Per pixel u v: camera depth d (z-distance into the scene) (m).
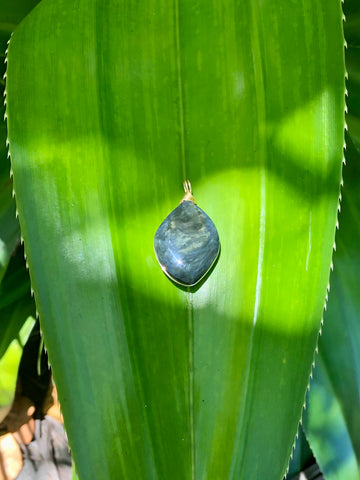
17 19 0.30
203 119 0.24
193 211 0.22
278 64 0.23
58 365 0.22
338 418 0.31
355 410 0.30
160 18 0.24
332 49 0.23
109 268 0.23
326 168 0.23
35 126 0.23
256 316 0.23
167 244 0.22
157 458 0.22
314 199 0.23
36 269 0.22
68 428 0.22
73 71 0.23
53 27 0.24
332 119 0.23
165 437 0.22
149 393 0.22
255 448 0.23
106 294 0.23
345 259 0.31
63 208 0.23
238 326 0.23
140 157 0.23
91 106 0.23
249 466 0.22
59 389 0.22
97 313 0.23
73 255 0.23
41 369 0.40
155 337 0.23
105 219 0.23
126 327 0.23
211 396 0.23
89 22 0.24
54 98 0.23
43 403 0.38
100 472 0.22
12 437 0.35
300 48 0.23
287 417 0.23
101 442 0.22
